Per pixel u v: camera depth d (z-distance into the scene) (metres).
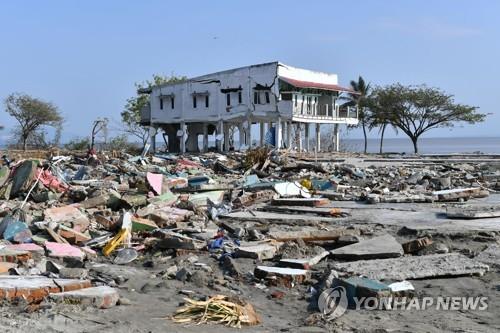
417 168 32.84
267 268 9.93
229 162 34.44
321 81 55.97
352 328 7.40
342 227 13.98
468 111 67.62
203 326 7.29
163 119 58.41
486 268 9.88
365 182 24.55
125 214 13.33
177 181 22.17
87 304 7.84
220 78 53.78
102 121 48.78
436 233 12.82
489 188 23.05
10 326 6.79
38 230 12.59
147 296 8.67
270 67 50.28
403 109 67.94
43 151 43.16
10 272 9.46
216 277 9.85
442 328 7.45
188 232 13.02
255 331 7.20
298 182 22.64
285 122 52.31
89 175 25.38
